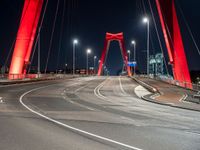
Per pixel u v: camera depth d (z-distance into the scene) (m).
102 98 27.41
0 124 11.70
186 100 26.33
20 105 18.92
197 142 9.48
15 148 8.04
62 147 8.28
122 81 67.31
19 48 49.16
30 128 11.01
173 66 46.97
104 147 8.41
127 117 14.96
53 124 12.02
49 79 65.88
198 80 121.69
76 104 20.89
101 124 12.39
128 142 9.14
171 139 9.79
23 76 49.94
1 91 30.81
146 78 78.56
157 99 26.78
